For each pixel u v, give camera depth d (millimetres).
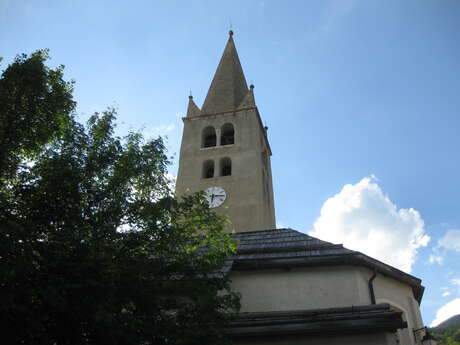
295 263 16266
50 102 11195
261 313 14117
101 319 8211
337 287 15828
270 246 18062
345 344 12648
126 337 9047
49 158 10758
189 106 37500
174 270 10773
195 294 10609
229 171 34031
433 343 17703
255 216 28844
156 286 9898
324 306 15461
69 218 9844
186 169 32531
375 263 16625
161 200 11141
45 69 11805
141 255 10312
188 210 11875
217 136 34469
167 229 10844
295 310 15156
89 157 11141
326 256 16234
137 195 11469
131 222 10852
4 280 8031
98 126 12023
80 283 8734
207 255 11633
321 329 12641
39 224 9508
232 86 39500
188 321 10242
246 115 35219
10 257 8156
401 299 17828
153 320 9781
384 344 12383
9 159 10203
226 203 29781
